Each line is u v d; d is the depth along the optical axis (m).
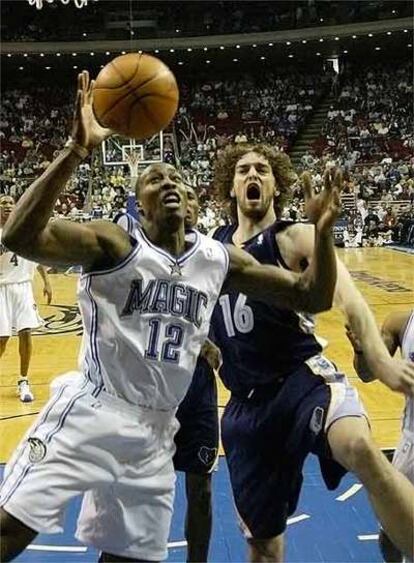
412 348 2.98
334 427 2.56
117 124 2.67
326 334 9.27
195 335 2.63
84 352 2.67
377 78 28.81
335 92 28.72
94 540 2.72
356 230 21.20
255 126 28.16
